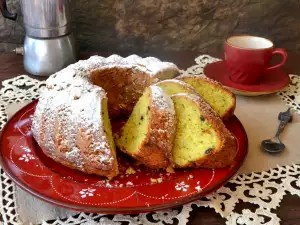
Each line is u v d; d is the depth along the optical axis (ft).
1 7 1.39
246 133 1.10
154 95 0.96
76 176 0.93
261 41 1.39
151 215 0.84
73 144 0.92
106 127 0.96
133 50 1.75
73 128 0.93
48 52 1.40
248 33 1.75
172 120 0.94
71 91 1.00
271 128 1.17
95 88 1.00
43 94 1.07
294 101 1.34
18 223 0.81
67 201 0.81
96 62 1.18
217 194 0.91
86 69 1.13
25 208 0.85
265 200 0.89
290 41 1.78
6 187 0.91
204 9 1.67
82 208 0.79
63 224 0.82
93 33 1.69
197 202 0.87
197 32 1.73
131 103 1.21
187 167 0.95
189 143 0.95
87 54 1.64
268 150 1.05
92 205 0.80
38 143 1.00
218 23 1.71
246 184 0.94
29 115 1.14
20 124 1.09
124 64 1.19
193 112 0.96
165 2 1.64
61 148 0.93
